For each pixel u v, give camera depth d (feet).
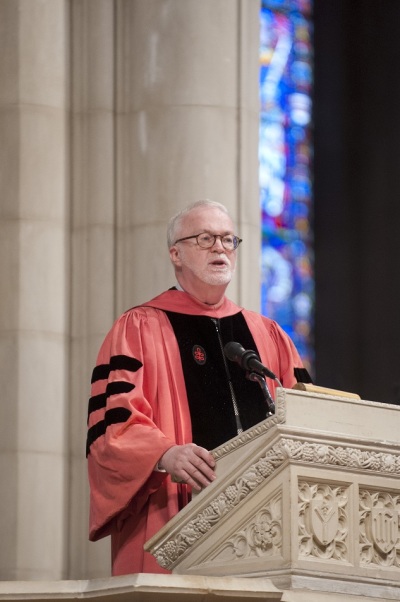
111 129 81.66
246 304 79.10
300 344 106.32
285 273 106.52
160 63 81.10
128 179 81.25
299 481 41.16
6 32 81.25
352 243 109.09
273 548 41.14
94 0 82.89
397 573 42.22
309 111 110.01
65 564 77.05
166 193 79.56
